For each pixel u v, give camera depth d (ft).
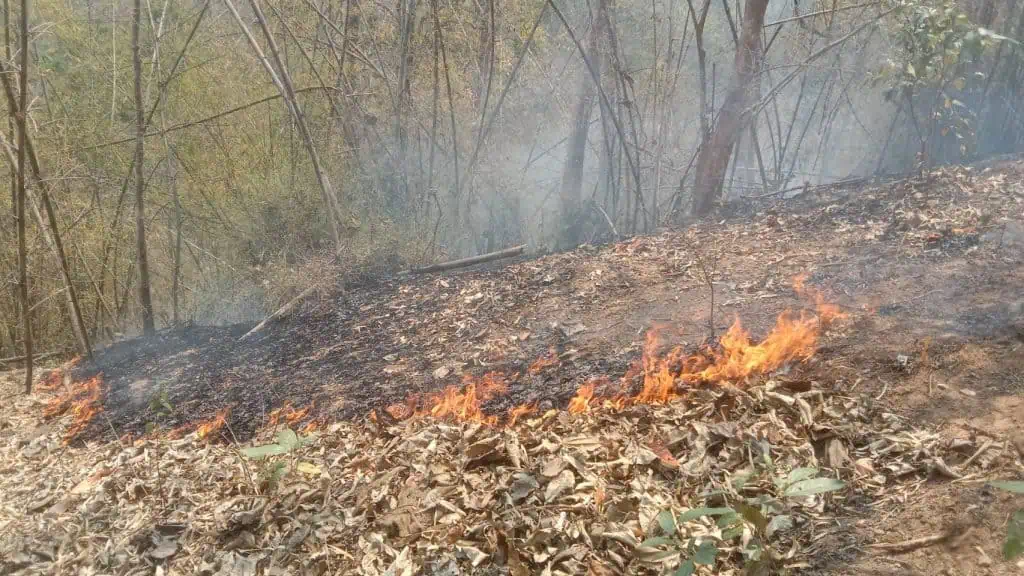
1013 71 22.65
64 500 12.00
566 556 8.46
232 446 13.08
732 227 18.42
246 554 9.79
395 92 25.11
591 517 8.95
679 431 10.11
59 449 14.38
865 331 11.53
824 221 17.08
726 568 7.80
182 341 19.02
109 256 21.62
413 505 9.84
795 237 16.55
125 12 23.12
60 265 18.08
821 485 7.50
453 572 8.52
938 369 10.11
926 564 7.19
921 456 8.68
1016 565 6.86
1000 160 18.54
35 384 17.87
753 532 7.98
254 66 24.76
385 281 20.31
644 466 9.66
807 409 9.89
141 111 18.69
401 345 15.98
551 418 11.32
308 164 23.04
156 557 10.05
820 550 7.70
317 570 9.15
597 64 25.03
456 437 11.30
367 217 22.59
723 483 9.06
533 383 12.70
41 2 22.27
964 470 8.27
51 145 20.27
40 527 11.30
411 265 21.47
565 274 17.61
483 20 25.95
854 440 9.26
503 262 20.90
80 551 10.55
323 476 11.00
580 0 30.17
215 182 22.61
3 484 13.17
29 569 10.31
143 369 17.53
